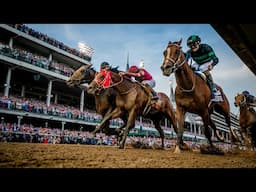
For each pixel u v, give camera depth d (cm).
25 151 386
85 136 1775
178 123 557
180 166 300
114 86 623
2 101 1927
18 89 2842
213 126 694
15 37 2289
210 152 577
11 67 2269
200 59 608
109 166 270
